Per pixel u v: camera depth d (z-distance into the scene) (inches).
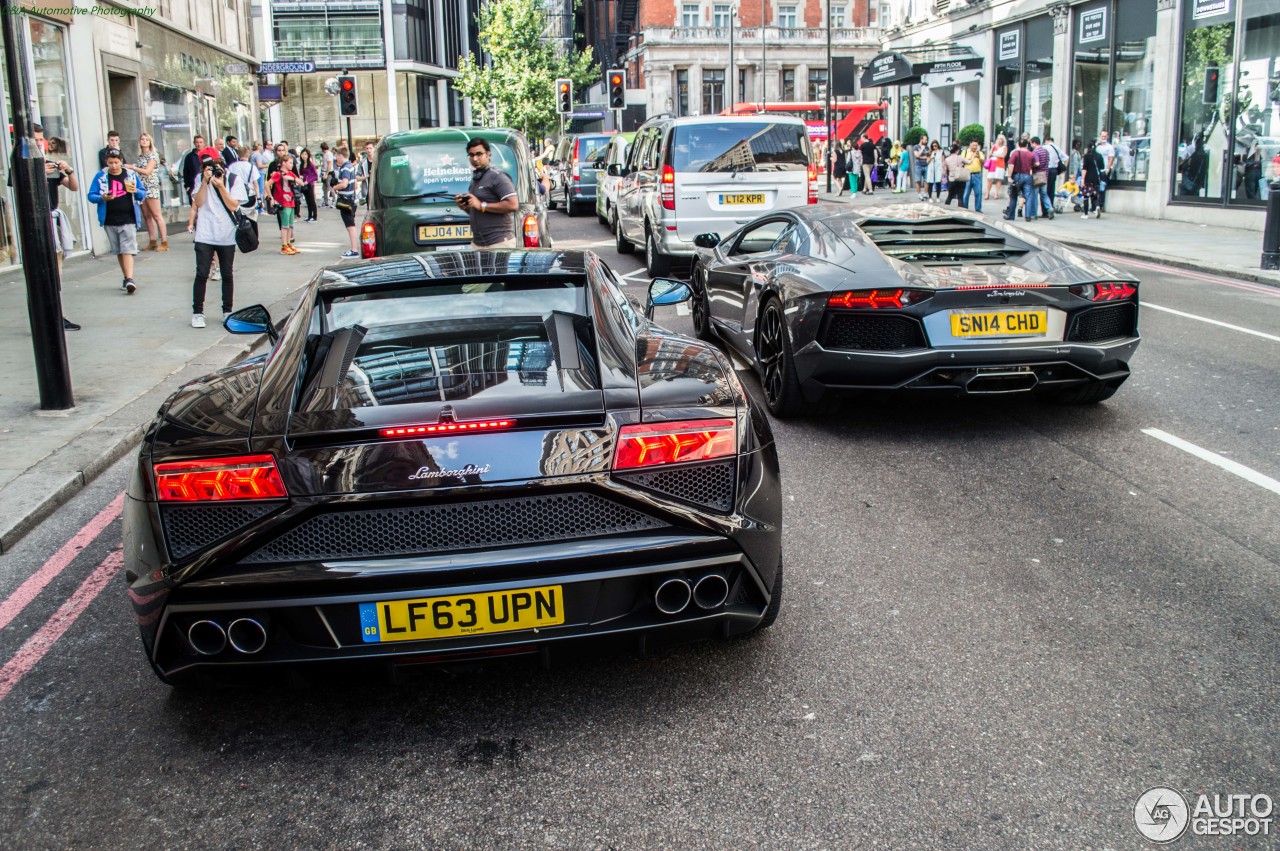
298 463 99.8
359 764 105.6
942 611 137.3
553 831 93.4
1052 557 154.8
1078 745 104.9
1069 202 926.4
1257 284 466.0
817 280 219.3
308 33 2090.3
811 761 103.3
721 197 477.7
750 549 109.1
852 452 213.9
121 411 251.9
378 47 2100.1
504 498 101.7
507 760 105.3
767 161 480.4
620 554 102.4
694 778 101.0
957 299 207.0
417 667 104.9
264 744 110.2
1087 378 216.5
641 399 109.3
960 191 887.7
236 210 382.0
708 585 106.9
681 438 105.5
